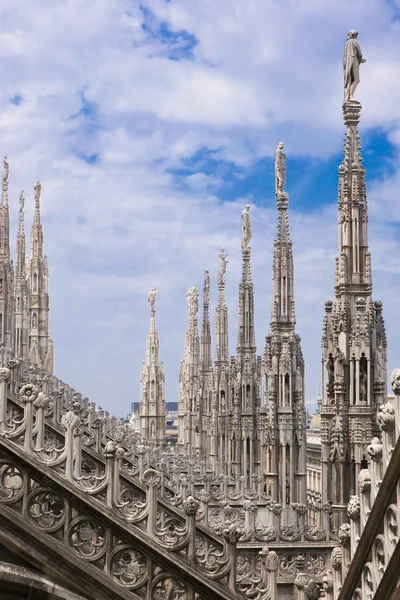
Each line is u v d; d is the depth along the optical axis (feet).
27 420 36.42
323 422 81.25
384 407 28.25
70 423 36.50
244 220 148.66
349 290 78.23
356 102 81.00
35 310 268.62
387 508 28.25
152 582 36.01
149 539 36.24
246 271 148.36
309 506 90.89
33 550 35.06
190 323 252.21
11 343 183.93
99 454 69.26
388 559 28.02
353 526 31.27
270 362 112.16
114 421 124.06
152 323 310.45
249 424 139.03
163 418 307.17
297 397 108.88
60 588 33.88
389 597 28.43
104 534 35.96
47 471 35.78
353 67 81.05
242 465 141.79
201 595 36.60
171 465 120.57
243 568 72.84
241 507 103.96
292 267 113.39
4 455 35.76
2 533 34.86
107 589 35.35
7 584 32.24
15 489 35.99
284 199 114.62
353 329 76.95
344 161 80.23
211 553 46.52
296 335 110.93
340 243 79.61
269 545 77.51
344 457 76.43
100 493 36.32
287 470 107.65
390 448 27.89
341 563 32.78
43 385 78.69
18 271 227.81
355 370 76.43
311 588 36.91
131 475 66.33
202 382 217.56
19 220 230.27
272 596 37.58
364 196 79.87
